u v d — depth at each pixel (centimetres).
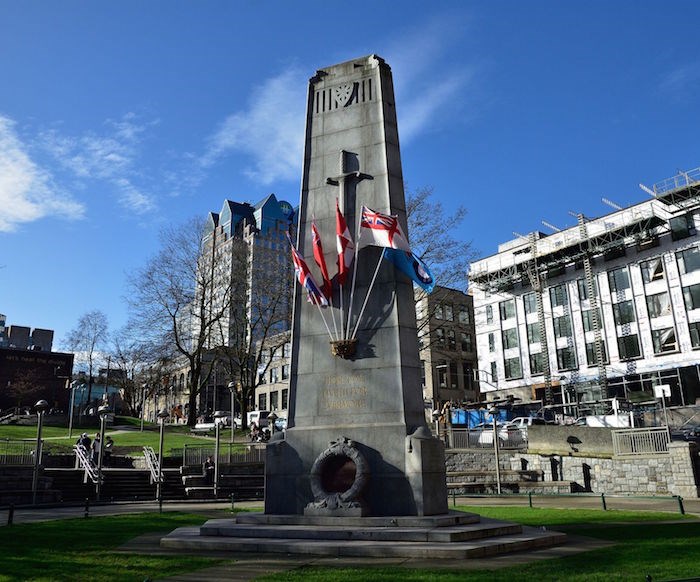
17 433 4756
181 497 2964
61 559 1139
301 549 1196
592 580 872
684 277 5347
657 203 5522
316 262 1702
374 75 1812
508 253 6788
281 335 5569
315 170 1788
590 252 5934
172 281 5334
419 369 1580
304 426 1567
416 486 1400
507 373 6712
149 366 6006
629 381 5588
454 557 1103
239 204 13750
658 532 1411
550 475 3172
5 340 9162
